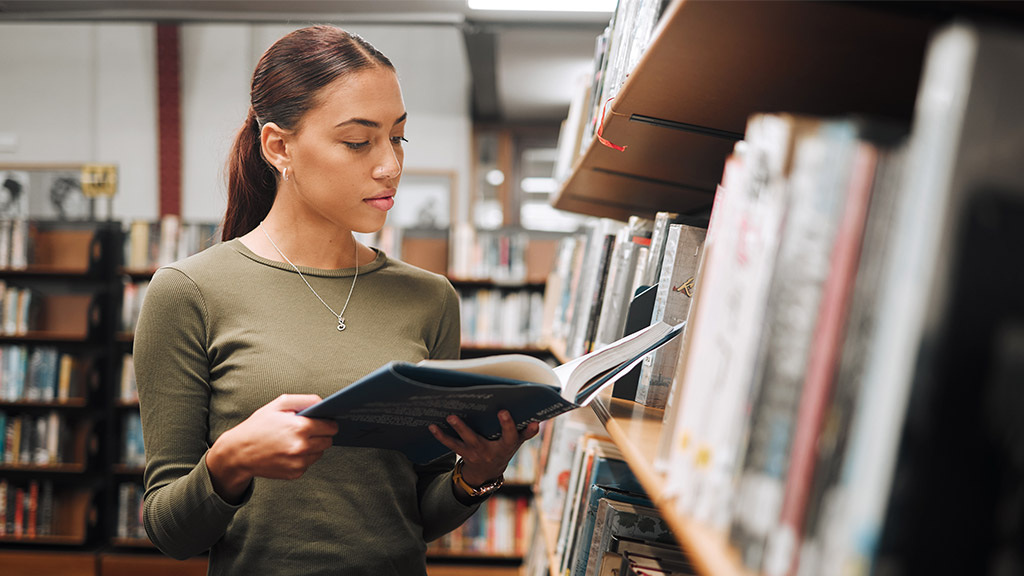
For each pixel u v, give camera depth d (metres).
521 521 3.77
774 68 0.64
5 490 3.90
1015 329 0.29
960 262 0.29
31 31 5.54
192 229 4.02
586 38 4.38
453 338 1.24
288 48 1.04
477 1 3.04
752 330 0.40
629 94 0.81
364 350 1.08
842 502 0.32
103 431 3.97
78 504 3.94
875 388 0.31
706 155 1.08
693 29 0.57
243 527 1.02
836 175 0.34
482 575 3.74
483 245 4.04
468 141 5.72
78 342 3.99
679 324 0.88
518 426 0.91
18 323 3.93
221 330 1.04
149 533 0.99
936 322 0.29
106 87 5.53
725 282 0.45
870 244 0.33
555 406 0.78
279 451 0.81
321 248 1.12
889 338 0.30
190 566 3.78
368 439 0.94
